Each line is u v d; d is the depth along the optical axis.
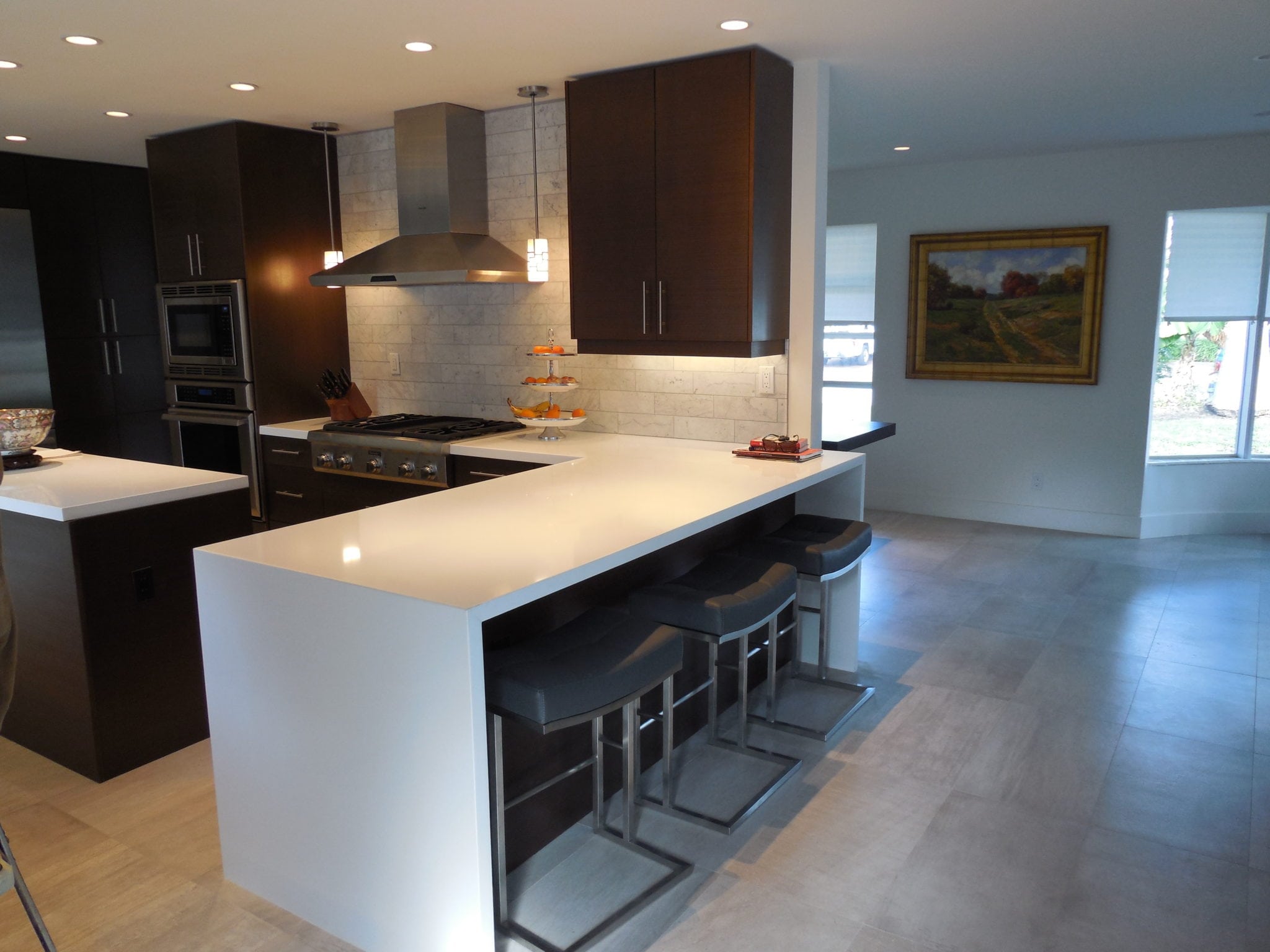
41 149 5.13
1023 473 6.41
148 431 6.00
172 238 4.91
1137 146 5.65
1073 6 2.91
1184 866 2.52
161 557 3.14
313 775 2.23
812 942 2.22
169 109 4.24
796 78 3.65
